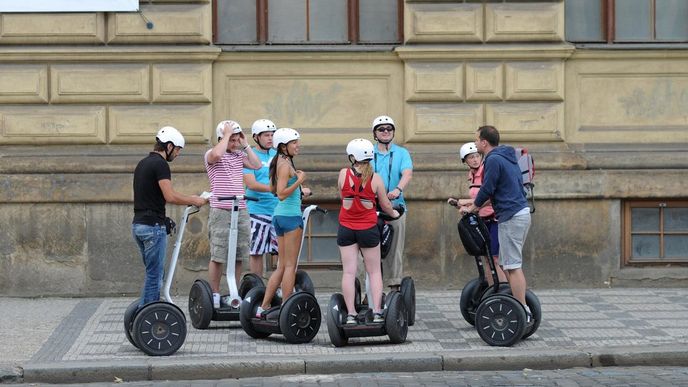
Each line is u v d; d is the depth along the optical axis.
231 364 10.24
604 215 14.47
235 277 12.41
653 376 10.09
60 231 14.16
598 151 14.64
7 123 14.33
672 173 14.43
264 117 14.59
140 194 10.73
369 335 10.98
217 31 14.66
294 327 11.09
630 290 14.37
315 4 14.73
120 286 14.21
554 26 14.54
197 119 14.42
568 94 14.70
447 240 14.39
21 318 12.77
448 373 10.34
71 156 14.33
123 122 14.37
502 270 12.07
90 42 14.34
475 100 14.55
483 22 14.56
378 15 14.77
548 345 11.00
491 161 11.07
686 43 14.83
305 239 14.48
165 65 14.39
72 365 10.18
